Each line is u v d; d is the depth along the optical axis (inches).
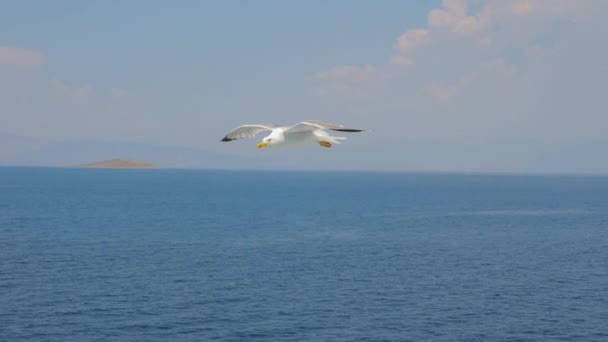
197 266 2474.2
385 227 4013.3
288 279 2226.9
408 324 1664.6
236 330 1593.3
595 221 4598.9
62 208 5334.6
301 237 3452.3
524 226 4188.0
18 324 1619.1
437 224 4266.7
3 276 2228.1
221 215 4822.8
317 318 1711.4
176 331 1579.7
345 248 3026.6
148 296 1941.4
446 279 2260.1
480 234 3693.4
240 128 753.0
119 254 2775.6
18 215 4616.1
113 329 1588.3
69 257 2669.8
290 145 722.2
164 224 4104.3
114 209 5305.1
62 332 1556.3
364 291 2044.8
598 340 1545.3
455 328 1633.9
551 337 1565.0
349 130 629.9
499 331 1610.5
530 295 2017.7
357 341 1515.7
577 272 2431.1
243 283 2145.7
